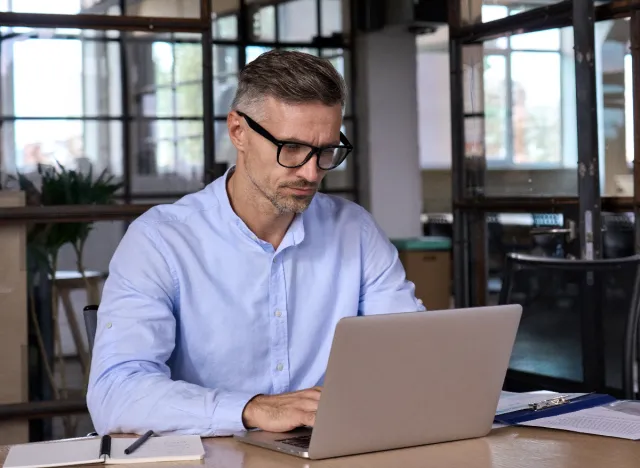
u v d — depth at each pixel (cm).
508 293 244
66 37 502
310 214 200
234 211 188
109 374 166
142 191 519
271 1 674
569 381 241
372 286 206
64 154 535
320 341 197
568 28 366
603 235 375
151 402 156
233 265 188
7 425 352
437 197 937
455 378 148
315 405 152
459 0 425
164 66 515
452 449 147
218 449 145
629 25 359
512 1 395
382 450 145
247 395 157
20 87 518
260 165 173
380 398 141
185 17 361
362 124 717
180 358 187
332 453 140
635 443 148
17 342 353
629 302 237
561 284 243
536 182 390
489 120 413
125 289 177
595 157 355
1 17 339
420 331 142
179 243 185
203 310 186
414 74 727
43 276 357
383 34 714
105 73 526
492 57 409
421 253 605
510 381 237
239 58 666
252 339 189
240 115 175
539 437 154
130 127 522
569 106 370
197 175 520
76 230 360
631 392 236
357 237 204
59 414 359
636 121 354
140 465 136
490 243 415
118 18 353
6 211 350
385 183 720
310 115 167
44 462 135
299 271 194
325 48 702
